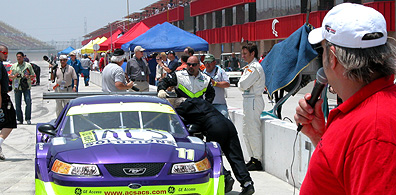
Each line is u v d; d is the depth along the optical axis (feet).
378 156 4.98
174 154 17.22
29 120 49.14
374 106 5.29
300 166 22.20
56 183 16.47
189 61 25.77
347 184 5.33
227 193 22.72
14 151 34.50
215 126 21.40
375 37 5.46
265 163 26.63
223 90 30.09
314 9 104.53
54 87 47.42
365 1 86.38
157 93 25.58
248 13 141.38
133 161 16.35
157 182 16.34
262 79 25.96
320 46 6.59
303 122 6.98
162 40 58.34
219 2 162.81
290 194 21.65
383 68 5.52
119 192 16.03
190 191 16.72
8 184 24.58
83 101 22.03
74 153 16.96
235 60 99.71
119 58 34.99
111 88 34.83
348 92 5.79
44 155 17.69
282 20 119.14
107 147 17.20
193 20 194.80
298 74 25.18
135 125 20.26
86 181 16.05
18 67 48.42
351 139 5.30
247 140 26.81
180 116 22.67
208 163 17.71
